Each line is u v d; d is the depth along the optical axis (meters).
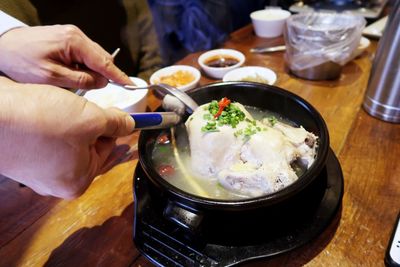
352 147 1.10
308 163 0.90
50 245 0.87
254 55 1.86
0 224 0.94
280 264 0.77
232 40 2.08
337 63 1.46
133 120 0.78
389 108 1.17
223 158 0.96
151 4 2.68
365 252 0.77
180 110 0.99
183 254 0.75
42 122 0.59
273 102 1.11
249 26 2.29
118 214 0.94
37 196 1.01
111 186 1.04
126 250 0.84
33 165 0.63
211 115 0.99
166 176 1.02
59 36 0.89
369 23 2.13
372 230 0.82
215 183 0.97
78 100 0.65
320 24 1.67
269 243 0.74
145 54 2.40
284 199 0.69
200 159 0.97
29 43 0.89
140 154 0.85
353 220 0.85
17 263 0.83
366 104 1.26
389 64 1.10
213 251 0.74
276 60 1.78
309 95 1.43
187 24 2.64
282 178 0.84
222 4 2.72
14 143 0.59
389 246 0.74
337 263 0.76
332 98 1.39
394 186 0.94
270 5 2.49
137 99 1.27
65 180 0.67
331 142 1.13
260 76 1.48
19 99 0.59
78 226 0.91
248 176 0.88
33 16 1.69
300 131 0.97
